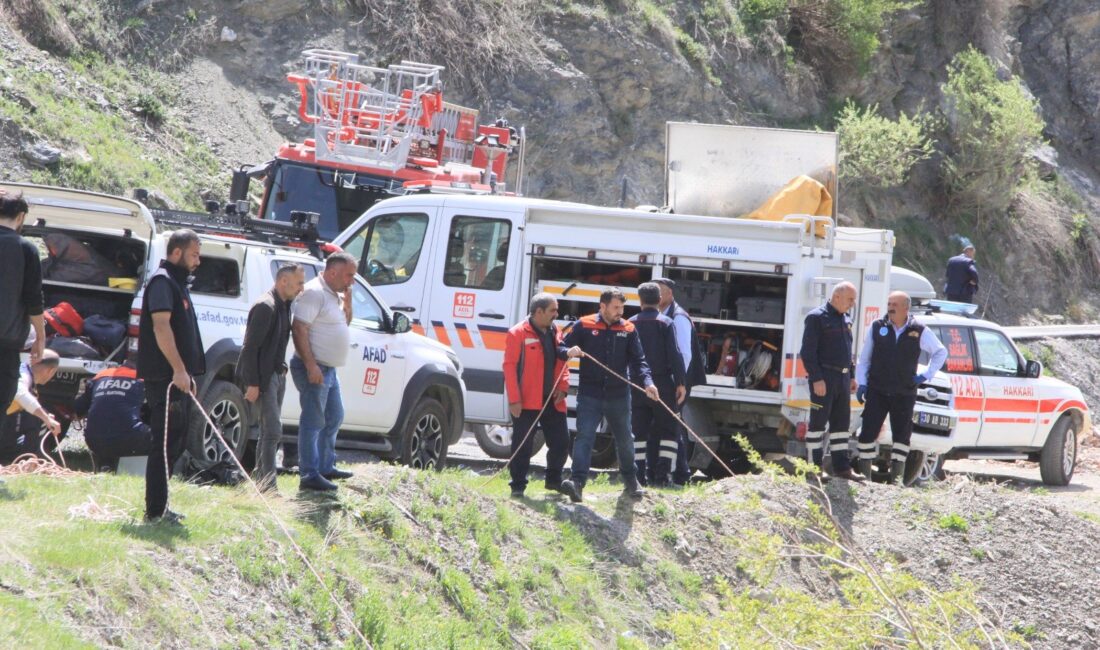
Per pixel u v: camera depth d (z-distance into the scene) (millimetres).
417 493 21719
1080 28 118438
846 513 27578
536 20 74250
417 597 19156
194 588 16250
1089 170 117500
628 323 24953
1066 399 41406
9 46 52688
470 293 33031
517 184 51344
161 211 25188
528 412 24109
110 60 58750
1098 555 28359
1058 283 100562
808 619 18078
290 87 63875
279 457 26703
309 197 45312
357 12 67938
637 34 76562
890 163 87562
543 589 21109
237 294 24047
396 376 27469
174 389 17797
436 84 46719
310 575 17812
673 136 37750
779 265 31000
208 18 63281
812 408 28219
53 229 24188
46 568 15094
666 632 21938
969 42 105812
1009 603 26562
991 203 96750
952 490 29453
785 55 89125
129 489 19266
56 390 23719
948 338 39406
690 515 25406
